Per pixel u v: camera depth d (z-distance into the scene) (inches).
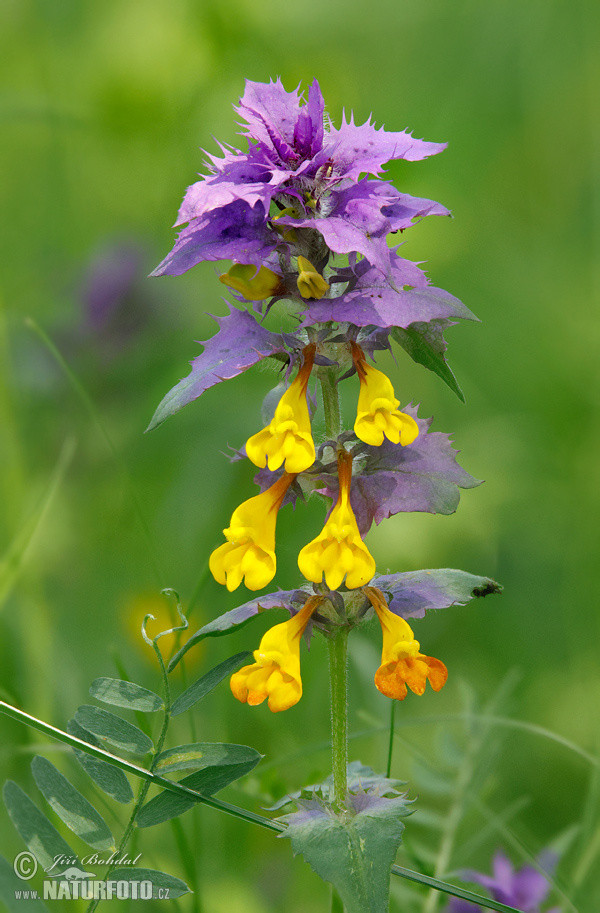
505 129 356.5
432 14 368.5
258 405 265.6
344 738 120.7
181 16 310.8
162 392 278.5
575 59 349.7
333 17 339.3
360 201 105.3
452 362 319.9
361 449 119.8
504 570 261.3
